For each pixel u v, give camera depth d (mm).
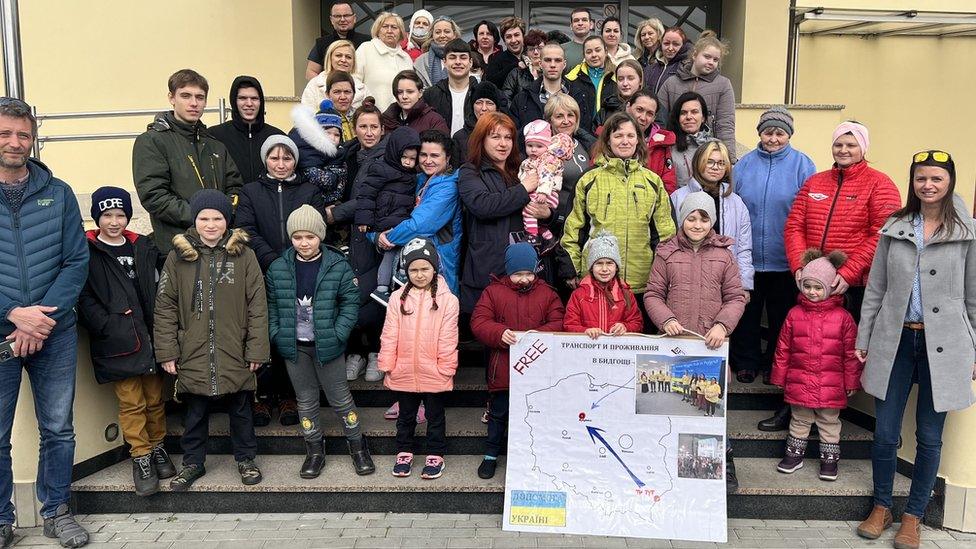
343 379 3871
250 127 4578
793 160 4422
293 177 4191
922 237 3371
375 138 4586
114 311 3666
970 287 3330
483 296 3799
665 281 3824
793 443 3912
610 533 3525
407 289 3828
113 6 7242
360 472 3871
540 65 5719
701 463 3570
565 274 4035
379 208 4172
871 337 3523
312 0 7723
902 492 3670
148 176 3994
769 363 4668
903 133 7836
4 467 3408
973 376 3344
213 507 3793
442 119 4992
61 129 7391
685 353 3582
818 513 3730
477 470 3908
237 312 3721
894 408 3467
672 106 5098
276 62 7203
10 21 4379
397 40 6137
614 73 5766
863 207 3951
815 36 7633
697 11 8023
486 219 3947
